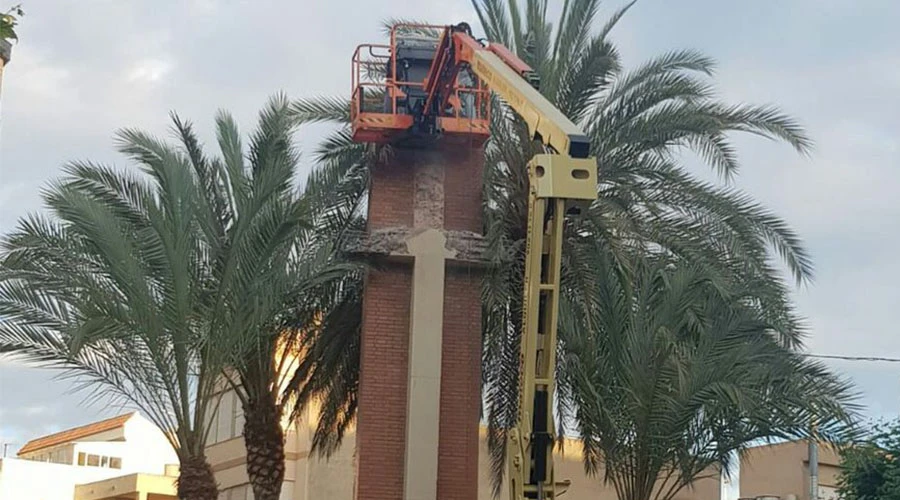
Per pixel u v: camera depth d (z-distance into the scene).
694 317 21.45
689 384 20.72
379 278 25.22
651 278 22.03
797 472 38.53
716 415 21.20
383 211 25.39
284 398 26.31
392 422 24.80
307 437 38.12
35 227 21.75
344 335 26.64
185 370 22.27
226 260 22.17
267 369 25.83
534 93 17.77
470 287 25.31
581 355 22.17
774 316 21.88
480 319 25.22
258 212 22.00
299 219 21.86
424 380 24.50
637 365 21.25
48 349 21.89
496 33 24.91
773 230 23.98
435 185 25.64
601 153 24.03
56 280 21.17
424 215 25.45
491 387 25.55
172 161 21.98
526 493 16.05
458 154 25.78
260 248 21.97
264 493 25.66
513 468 16.36
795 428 20.81
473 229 25.55
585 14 24.58
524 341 16.45
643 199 24.05
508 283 24.73
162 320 21.59
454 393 24.94
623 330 22.00
